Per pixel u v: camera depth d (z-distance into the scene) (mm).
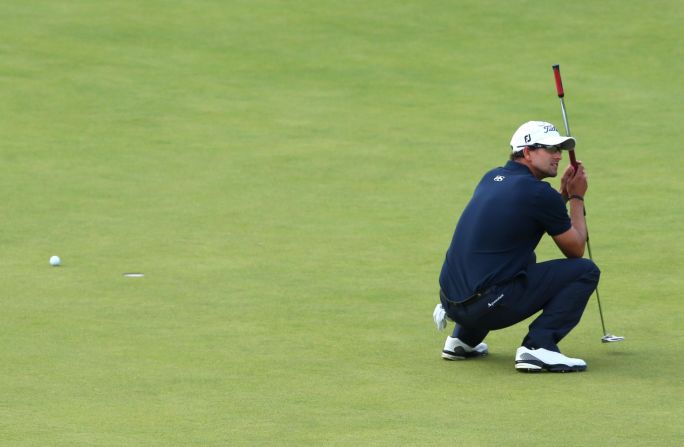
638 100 67562
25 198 48062
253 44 79688
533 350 26984
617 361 27781
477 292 27125
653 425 22547
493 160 55594
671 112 64875
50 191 49312
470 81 72375
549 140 27594
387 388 25531
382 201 48156
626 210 45969
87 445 21469
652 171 52844
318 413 23578
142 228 43594
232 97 68438
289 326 31250
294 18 85688
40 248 40531
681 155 55844
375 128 62031
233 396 24844
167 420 23078
